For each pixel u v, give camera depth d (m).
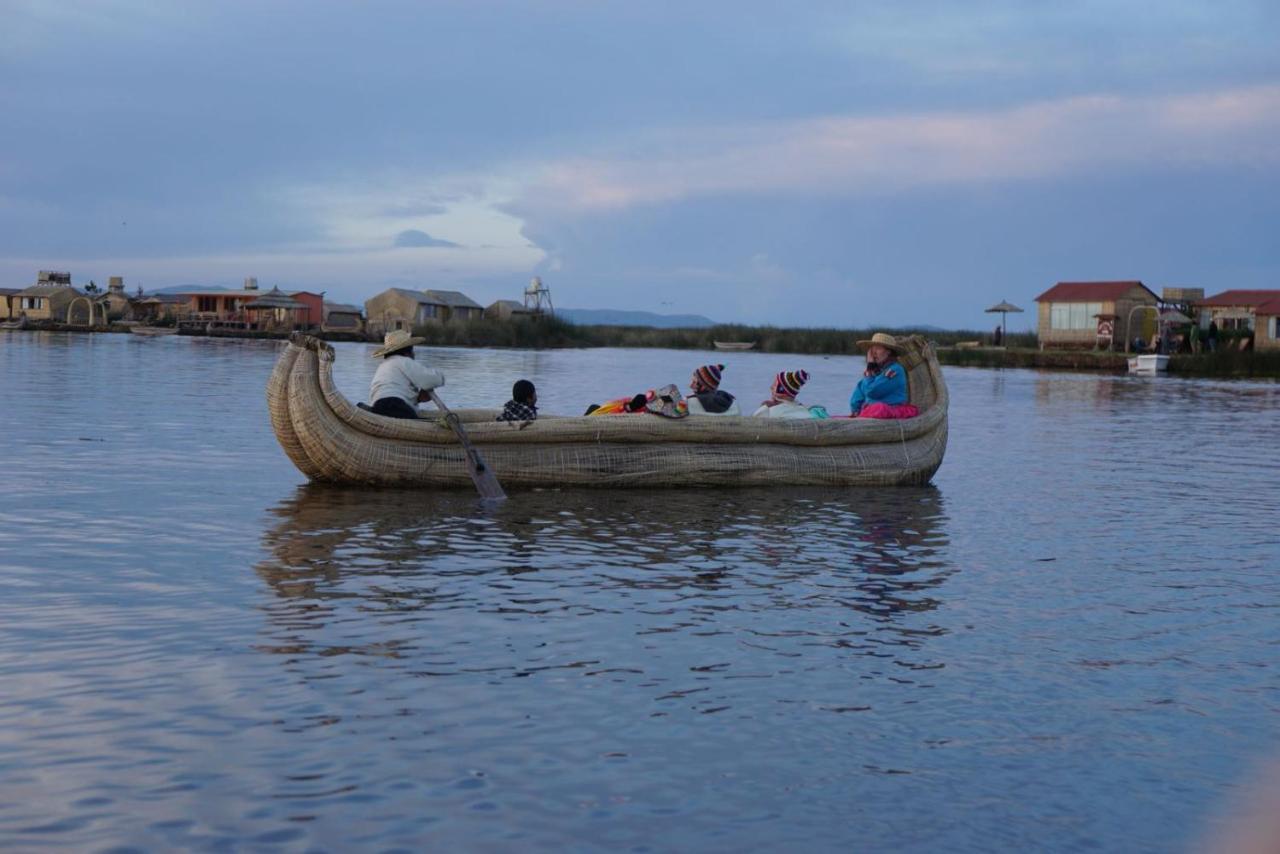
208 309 91.19
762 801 4.46
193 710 5.20
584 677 5.82
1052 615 7.34
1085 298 67.44
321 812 4.24
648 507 11.23
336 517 10.09
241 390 24.89
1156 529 10.66
